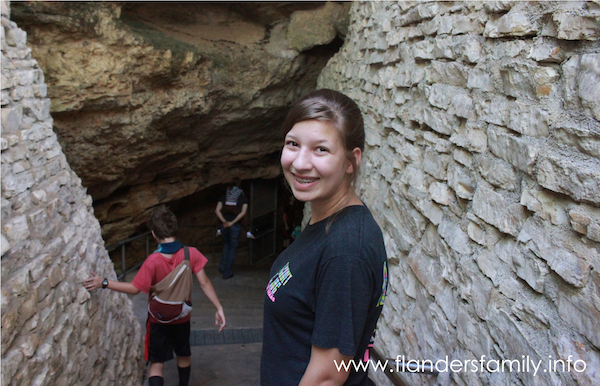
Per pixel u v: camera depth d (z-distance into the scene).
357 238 1.07
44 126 3.00
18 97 2.65
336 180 1.12
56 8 4.92
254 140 8.34
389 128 3.47
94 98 5.56
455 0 2.34
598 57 1.33
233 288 7.00
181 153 7.53
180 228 9.77
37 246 2.45
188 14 6.59
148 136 6.52
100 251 3.60
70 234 3.00
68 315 2.67
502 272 1.69
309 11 6.74
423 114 2.65
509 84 1.78
